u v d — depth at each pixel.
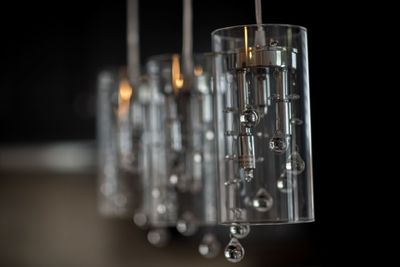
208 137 1.48
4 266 2.98
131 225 2.90
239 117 1.11
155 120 1.55
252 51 1.09
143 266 2.87
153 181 1.55
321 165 2.20
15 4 2.84
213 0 2.56
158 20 2.75
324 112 2.14
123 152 1.83
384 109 2.03
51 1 2.83
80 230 2.95
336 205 2.20
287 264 2.49
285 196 1.10
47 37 2.83
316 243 2.33
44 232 2.97
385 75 2.01
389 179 2.05
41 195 2.97
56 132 2.83
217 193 1.16
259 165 1.11
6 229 2.98
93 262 2.93
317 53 2.08
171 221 1.51
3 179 3.00
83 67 2.82
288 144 1.10
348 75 2.08
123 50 2.79
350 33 2.05
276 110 1.09
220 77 1.14
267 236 2.57
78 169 2.94
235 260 1.12
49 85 2.82
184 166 1.49
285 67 1.10
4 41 2.83
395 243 2.06
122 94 1.85
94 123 2.81
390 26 1.98
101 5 2.81
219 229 2.71
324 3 2.03
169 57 1.50
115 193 1.89
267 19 1.90
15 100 2.82
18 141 2.83
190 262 2.78
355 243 2.18
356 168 2.12
